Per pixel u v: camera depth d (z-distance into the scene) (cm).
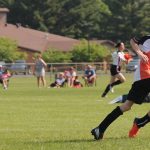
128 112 3444
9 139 2242
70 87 7156
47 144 2077
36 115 3300
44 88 6931
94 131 2134
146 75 2123
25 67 10775
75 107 3872
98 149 1948
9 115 3312
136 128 2228
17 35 18562
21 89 6688
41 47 17812
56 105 4066
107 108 3775
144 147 1991
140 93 2134
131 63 10900
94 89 6519
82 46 16025
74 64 10381
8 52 15662
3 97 5119
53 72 10238
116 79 5328
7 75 6994
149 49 2197
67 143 2094
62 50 18138
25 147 2014
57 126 2723
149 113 2214
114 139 2180
